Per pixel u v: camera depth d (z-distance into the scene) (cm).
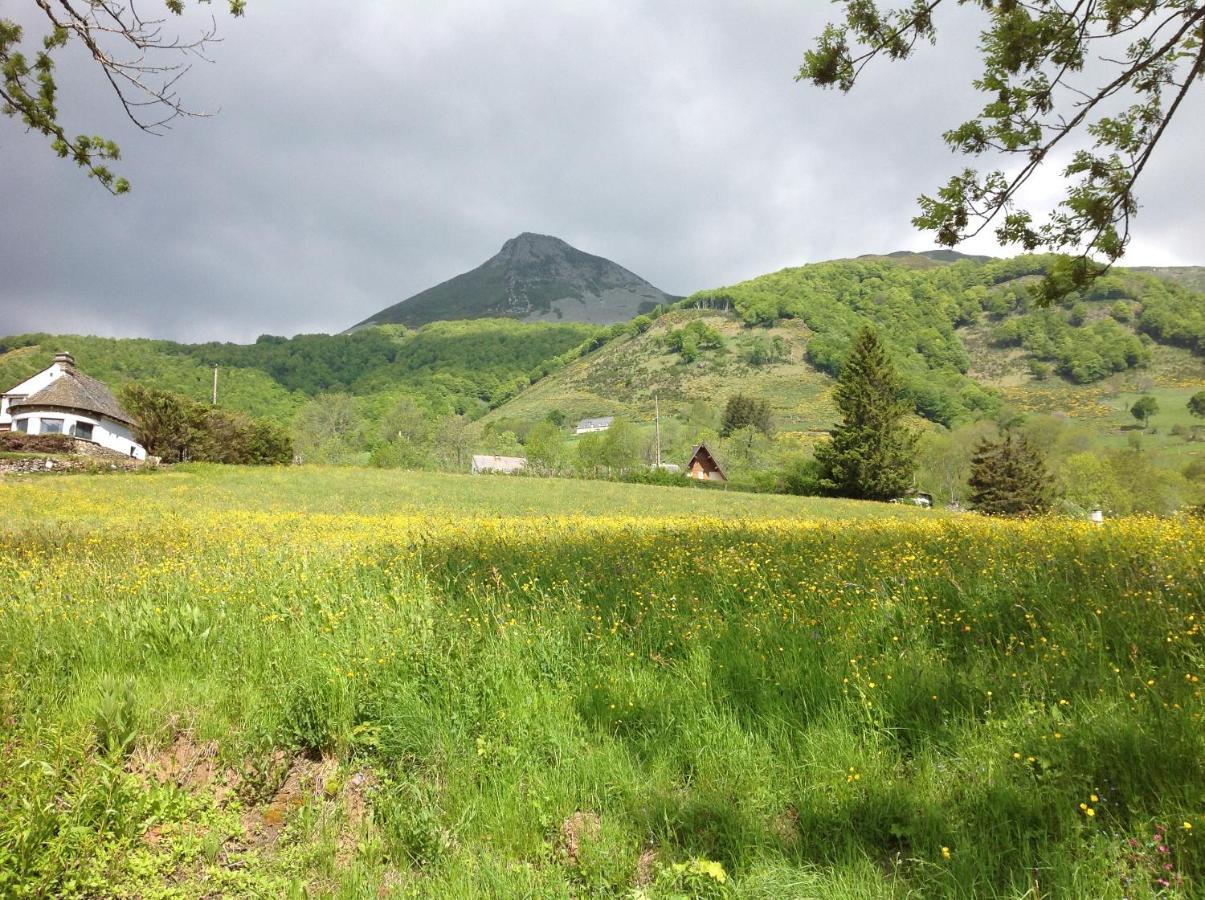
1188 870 314
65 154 944
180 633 631
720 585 738
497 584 757
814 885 336
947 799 388
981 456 6844
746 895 334
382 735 489
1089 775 375
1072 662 491
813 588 701
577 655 586
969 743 428
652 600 696
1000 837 350
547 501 4553
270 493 3966
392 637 594
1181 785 355
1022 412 17400
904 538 1117
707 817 399
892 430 7719
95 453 5181
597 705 511
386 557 1016
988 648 536
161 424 6081
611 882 357
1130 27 604
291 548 1169
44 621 652
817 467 8000
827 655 537
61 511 2730
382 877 372
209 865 380
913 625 584
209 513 2831
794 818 403
